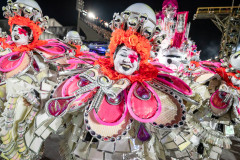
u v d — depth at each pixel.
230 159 3.80
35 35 2.23
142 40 1.49
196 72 3.19
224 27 13.33
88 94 1.56
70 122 1.75
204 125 2.76
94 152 1.45
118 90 1.43
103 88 1.44
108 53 1.80
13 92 1.84
